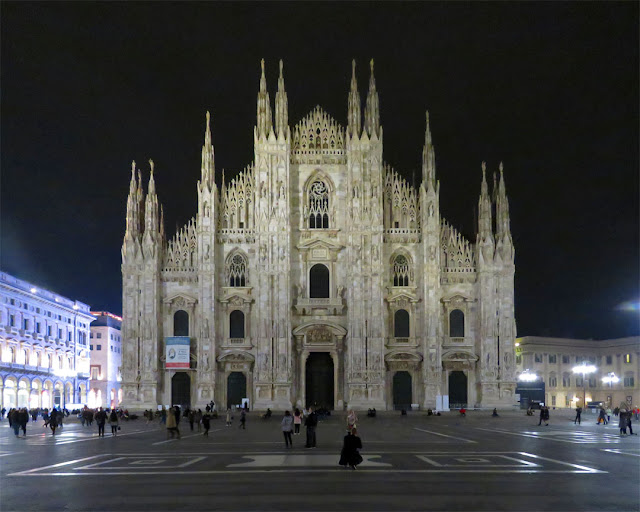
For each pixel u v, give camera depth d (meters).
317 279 112.56
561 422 87.12
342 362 110.38
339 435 62.12
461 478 30.84
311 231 112.38
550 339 162.88
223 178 114.12
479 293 111.06
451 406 110.31
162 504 24.56
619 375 161.38
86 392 150.12
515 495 26.33
